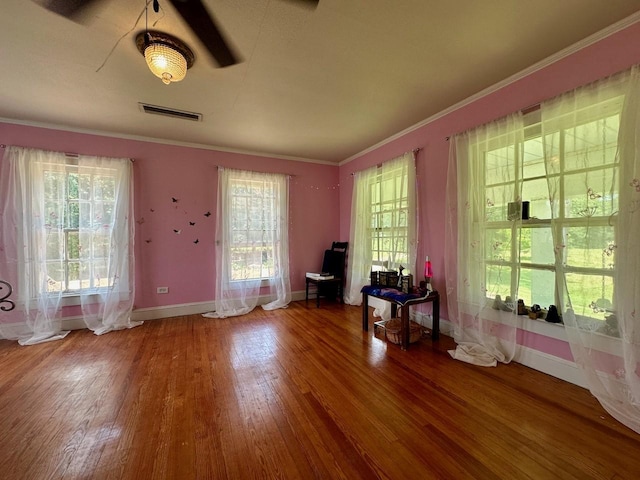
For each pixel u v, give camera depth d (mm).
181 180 4012
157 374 2336
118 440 1583
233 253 4238
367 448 1518
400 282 3119
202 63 2150
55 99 2717
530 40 1971
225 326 3547
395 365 2461
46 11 1622
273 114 3092
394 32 1859
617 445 1521
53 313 3260
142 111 2990
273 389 2100
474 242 2680
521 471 1363
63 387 2141
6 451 1502
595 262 1929
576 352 1992
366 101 2814
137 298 3789
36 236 3172
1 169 3105
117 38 1870
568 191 2061
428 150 3287
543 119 2180
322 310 4270
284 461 1436
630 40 1797
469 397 1976
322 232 5078
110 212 3523
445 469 1378
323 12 1672
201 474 1359
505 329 2514
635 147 1718
